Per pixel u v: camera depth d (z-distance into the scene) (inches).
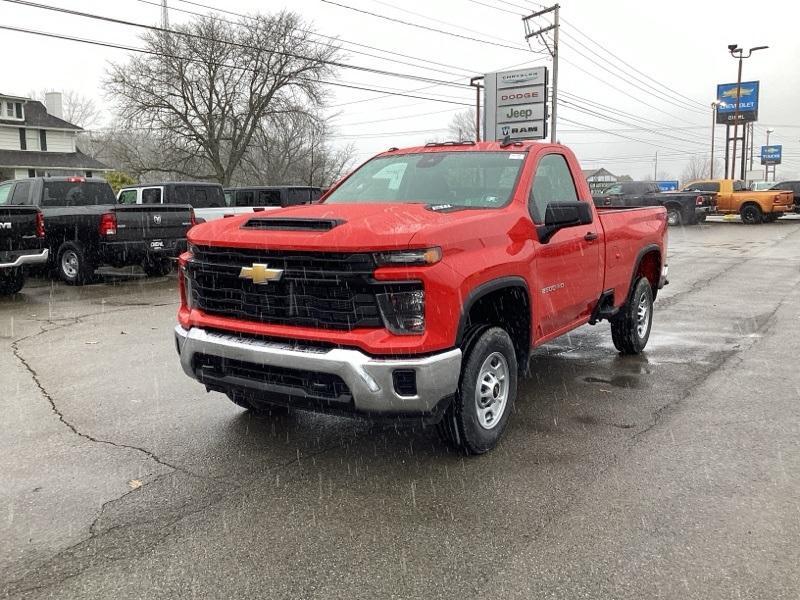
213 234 159.8
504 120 1454.2
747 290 451.8
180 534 131.0
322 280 143.1
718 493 146.6
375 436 181.8
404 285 140.6
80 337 307.9
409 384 142.4
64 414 201.2
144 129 1598.2
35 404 210.8
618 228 236.5
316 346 145.7
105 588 114.0
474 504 142.0
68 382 235.0
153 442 178.5
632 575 115.7
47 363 261.1
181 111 1596.9
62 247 488.1
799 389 223.5
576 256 203.3
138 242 484.1
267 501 144.4
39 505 143.3
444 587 113.0
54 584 115.2
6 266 401.7
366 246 139.1
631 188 1119.0
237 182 2010.3
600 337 308.0
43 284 498.6
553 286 191.0
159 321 346.9
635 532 130.0
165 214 500.7
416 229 144.0
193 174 1733.5
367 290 141.0
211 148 1600.6
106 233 466.3
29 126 1784.0
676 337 306.3
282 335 148.4
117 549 125.9
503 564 119.5
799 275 526.3
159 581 115.6
